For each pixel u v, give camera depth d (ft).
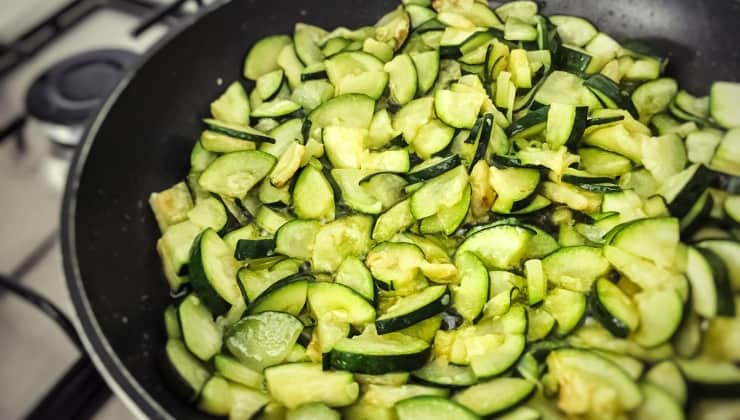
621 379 0.96
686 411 0.95
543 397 0.99
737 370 0.97
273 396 1.02
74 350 1.24
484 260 1.11
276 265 1.15
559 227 1.17
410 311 1.03
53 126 1.43
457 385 1.00
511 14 1.44
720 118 1.24
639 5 1.37
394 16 1.45
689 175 1.14
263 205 1.23
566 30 1.39
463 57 1.34
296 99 1.36
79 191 1.12
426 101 1.28
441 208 1.15
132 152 1.24
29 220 1.41
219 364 1.05
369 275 1.09
